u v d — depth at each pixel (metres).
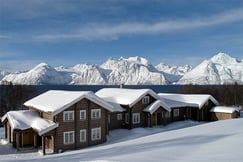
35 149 34.69
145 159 15.05
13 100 81.69
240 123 30.59
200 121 52.22
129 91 48.62
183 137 23.94
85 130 35.84
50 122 34.69
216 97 88.06
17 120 35.38
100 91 54.09
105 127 37.56
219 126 29.31
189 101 52.94
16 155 31.66
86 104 36.09
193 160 13.41
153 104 45.19
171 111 50.28
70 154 23.94
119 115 44.97
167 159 14.56
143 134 39.94
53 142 33.47
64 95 38.47
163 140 23.70
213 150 15.93
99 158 17.67
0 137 41.16
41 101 39.84
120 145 25.25
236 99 90.19
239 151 14.59
